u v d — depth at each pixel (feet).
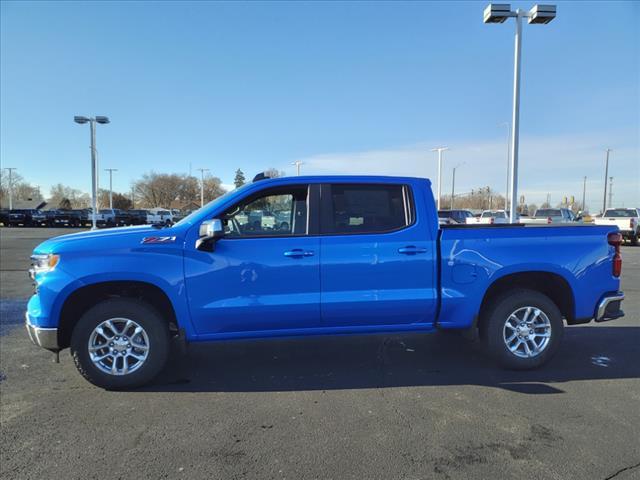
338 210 16.12
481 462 10.95
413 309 16.17
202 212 15.81
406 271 16.03
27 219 174.50
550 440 11.96
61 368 17.54
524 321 16.96
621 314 17.47
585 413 13.51
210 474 10.49
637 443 11.78
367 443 11.83
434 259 16.20
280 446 11.70
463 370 17.11
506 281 17.43
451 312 16.47
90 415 13.51
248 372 17.02
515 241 16.62
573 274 16.85
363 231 16.07
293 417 13.33
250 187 15.98
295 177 16.22
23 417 13.39
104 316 14.98
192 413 13.62
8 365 17.84
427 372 16.93
